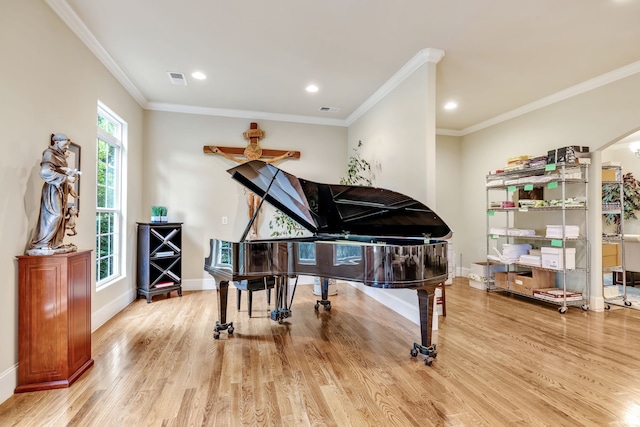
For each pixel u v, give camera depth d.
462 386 2.10
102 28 2.78
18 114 2.03
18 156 2.03
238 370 2.31
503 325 3.29
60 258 2.08
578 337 2.96
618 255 4.30
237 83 3.95
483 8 2.50
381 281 2.29
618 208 4.05
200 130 4.87
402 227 2.98
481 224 5.58
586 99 3.87
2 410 1.82
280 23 2.72
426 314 2.45
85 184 2.89
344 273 2.47
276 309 3.38
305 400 1.94
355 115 5.05
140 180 4.49
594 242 3.81
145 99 4.47
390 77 3.78
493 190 5.28
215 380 2.17
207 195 4.88
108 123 3.72
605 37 2.89
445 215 5.95
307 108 4.88
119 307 3.73
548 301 3.92
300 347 2.73
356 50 3.17
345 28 2.79
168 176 4.74
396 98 3.79
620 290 4.82
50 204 2.14
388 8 2.51
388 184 4.00
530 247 4.55
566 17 2.60
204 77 3.78
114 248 3.82
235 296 4.43
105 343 2.79
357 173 4.98
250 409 1.84
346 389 2.06
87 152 2.92
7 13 1.94
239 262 2.72
